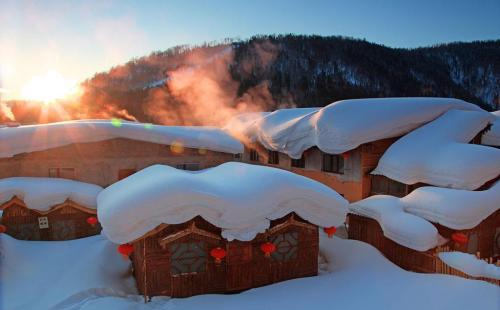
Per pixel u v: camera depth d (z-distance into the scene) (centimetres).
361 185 1738
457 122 1702
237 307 928
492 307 875
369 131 1700
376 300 958
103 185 1748
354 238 1488
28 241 1362
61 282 1047
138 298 1012
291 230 1081
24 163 1595
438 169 1465
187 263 996
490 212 1260
